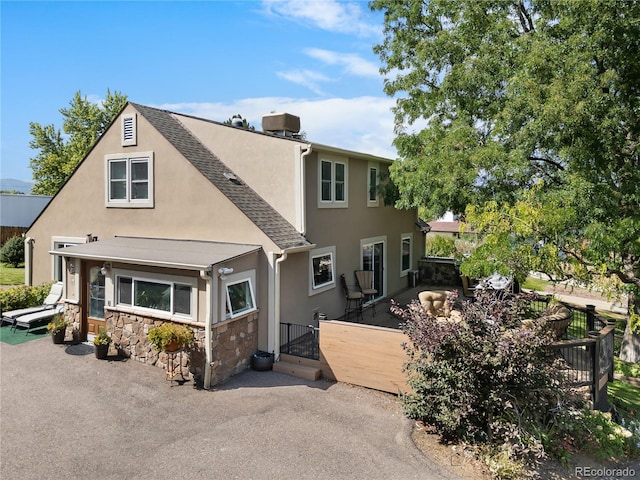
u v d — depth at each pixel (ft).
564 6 37.81
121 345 39.11
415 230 72.38
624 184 38.42
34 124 130.41
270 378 35.22
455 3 49.73
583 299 75.41
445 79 48.75
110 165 47.93
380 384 32.65
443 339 24.00
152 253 37.60
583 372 30.83
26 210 104.58
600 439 26.30
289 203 42.34
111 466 22.71
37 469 22.39
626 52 36.70
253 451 24.21
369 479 21.71
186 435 25.94
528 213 33.99
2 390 31.96
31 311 47.60
